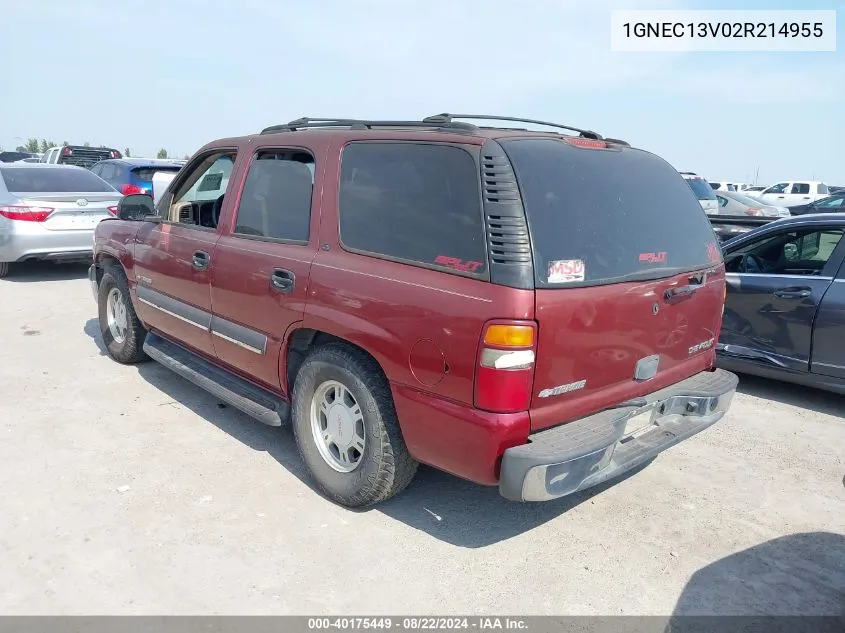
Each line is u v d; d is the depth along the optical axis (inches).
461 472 120.0
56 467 158.9
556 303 113.0
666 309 135.5
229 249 165.2
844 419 206.1
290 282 145.2
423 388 121.3
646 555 132.9
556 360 114.8
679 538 139.2
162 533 133.3
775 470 171.0
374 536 135.5
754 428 198.2
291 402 155.4
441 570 125.4
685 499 155.3
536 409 115.0
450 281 117.9
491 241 114.0
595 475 121.5
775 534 141.6
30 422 184.4
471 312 112.9
